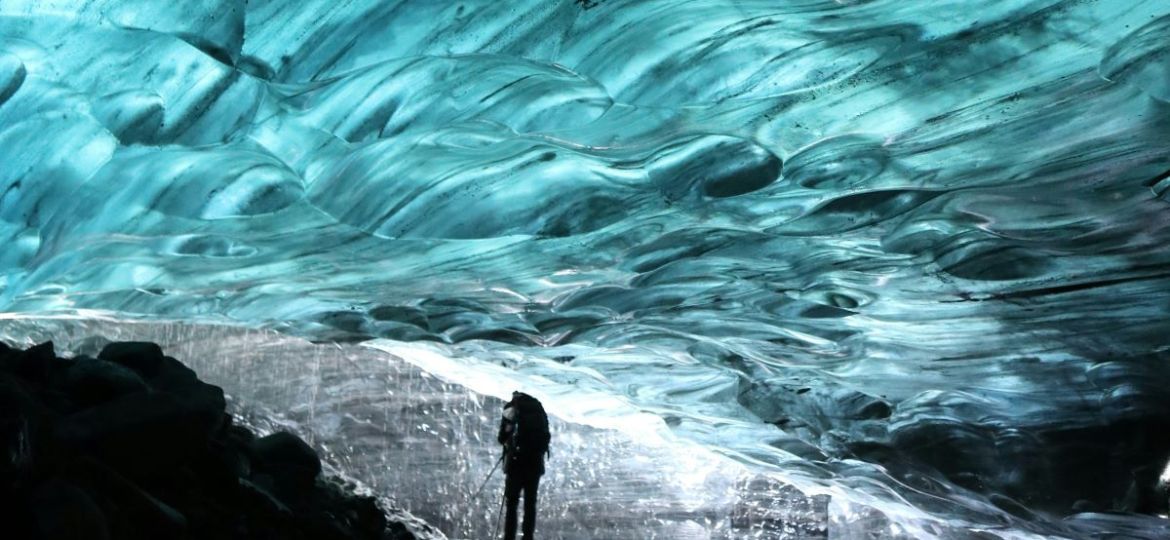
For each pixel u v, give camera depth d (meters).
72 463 2.83
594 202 2.49
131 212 2.65
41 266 2.96
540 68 2.26
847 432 4.38
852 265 2.84
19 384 3.32
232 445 4.44
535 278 3.12
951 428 4.02
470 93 2.32
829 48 2.11
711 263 2.90
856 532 7.80
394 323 3.86
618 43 2.20
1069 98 2.07
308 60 2.36
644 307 3.40
